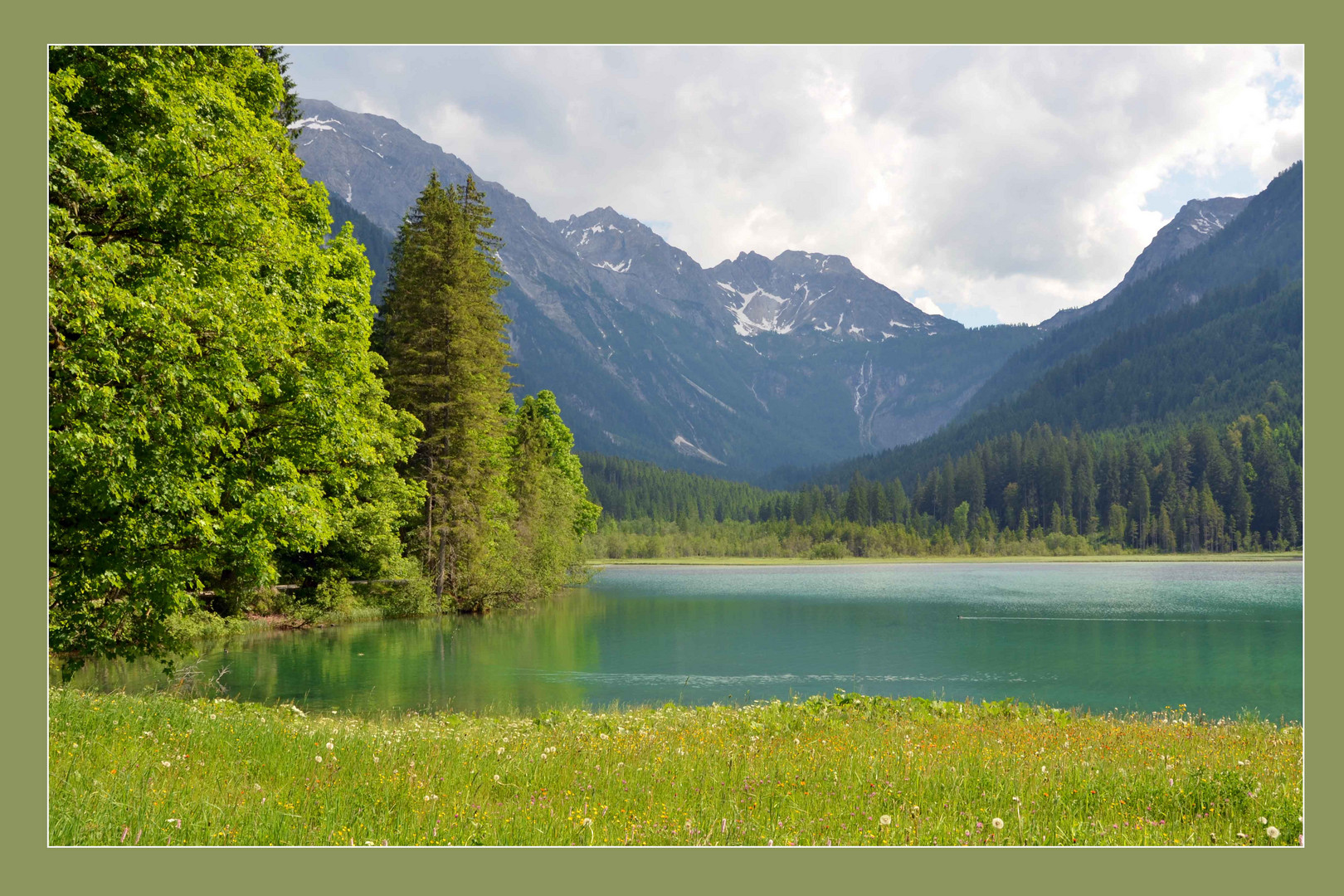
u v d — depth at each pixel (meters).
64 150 11.53
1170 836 7.08
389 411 29.48
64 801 6.62
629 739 11.43
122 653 15.12
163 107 13.96
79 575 13.06
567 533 58.50
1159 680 25.38
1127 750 10.90
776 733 12.71
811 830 7.19
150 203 13.49
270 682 22.28
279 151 21.14
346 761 9.03
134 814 6.54
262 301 15.27
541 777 8.79
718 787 8.53
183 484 13.06
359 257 27.16
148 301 12.11
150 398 12.02
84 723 9.38
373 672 24.19
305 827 6.68
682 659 29.17
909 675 26.30
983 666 28.11
